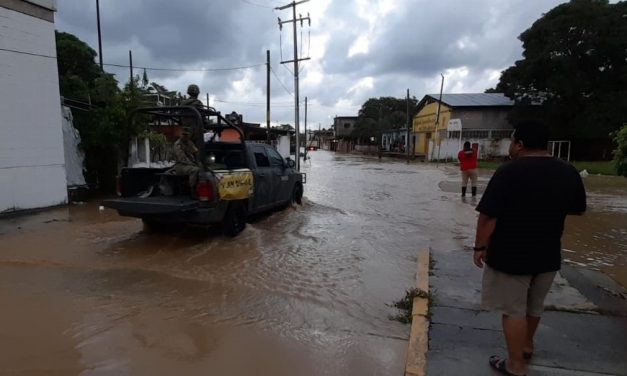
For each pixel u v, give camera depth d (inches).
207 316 171.2
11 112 376.2
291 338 154.5
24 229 311.7
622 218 400.5
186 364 135.6
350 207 452.8
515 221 119.9
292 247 275.0
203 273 221.6
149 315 170.9
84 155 498.3
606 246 294.8
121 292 194.5
